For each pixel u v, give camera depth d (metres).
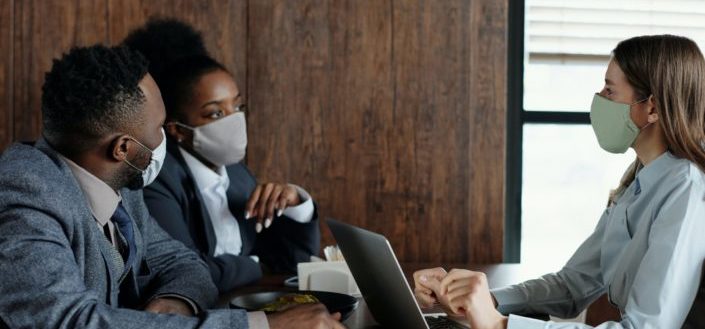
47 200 1.27
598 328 1.41
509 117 3.39
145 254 1.73
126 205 1.65
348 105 3.12
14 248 1.20
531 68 3.44
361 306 1.76
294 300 1.60
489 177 3.19
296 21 3.08
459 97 3.16
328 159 3.12
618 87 1.61
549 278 1.83
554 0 3.41
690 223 1.44
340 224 1.52
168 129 2.32
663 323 1.41
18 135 2.97
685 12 3.46
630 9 3.44
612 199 1.82
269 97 3.09
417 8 3.13
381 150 3.14
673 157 1.56
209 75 2.30
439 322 1.55
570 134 3.48
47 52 2.97
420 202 3.17
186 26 2.83
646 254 1.45
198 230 2.25
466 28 3.15
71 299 1.20
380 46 3.12
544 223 3.53
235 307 1.59
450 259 3.19
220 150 2.30
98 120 1.35
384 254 1.31
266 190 2.31
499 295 1.78
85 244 1.34
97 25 2.99
